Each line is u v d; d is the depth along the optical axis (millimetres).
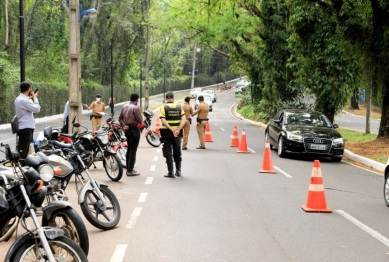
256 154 18328
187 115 19312
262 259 6336
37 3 47750
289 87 35906
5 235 5973
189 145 21078
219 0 32281
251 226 7996
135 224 8031
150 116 20703
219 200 9992
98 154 11969
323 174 14227
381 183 12953
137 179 12438
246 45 42719
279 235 7508
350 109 65125
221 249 6730
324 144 16734
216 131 29969
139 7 57156
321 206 9188
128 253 6520
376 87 21125
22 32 15492
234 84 123125
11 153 5445
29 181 5352
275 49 35625
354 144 20812
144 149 19531
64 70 50625
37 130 28266
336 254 6621
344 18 20797
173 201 9805
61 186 8297
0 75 30844
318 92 25344
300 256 6496
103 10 57531
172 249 6707
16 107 11133
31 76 44250
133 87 76438
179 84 103562
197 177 12859
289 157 17703
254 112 43500
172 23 41062
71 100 16922
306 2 22172
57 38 50906
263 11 35562
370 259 6438
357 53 21031
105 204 7816
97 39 60250
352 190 11719
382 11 19906
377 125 41844
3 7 43125
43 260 4867
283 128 17828
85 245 5859
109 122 16031
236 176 13156
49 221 5789
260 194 10719
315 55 24531
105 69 62625
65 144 10273
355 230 7914
